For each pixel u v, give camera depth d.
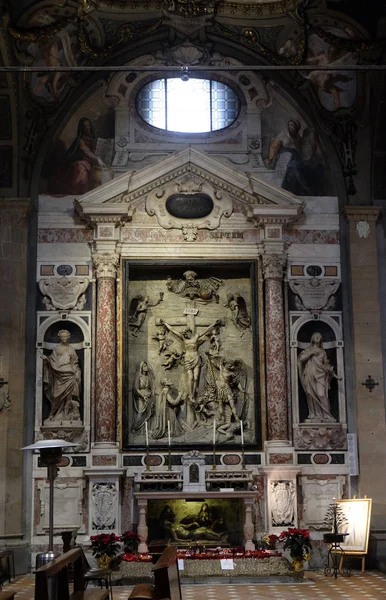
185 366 22.08
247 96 23.44
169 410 21.91
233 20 22.33
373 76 22.11
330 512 20.75
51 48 21.50
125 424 21.39
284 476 20.88
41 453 15.76
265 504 20.89
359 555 19.81
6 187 21.98
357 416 21.62
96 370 21.45
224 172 22.42
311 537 20.92
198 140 23.16
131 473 21.08
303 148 23.16
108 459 20.89
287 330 22.09
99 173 22.69
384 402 21.72
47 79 21.89
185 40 23.41
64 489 20.92
